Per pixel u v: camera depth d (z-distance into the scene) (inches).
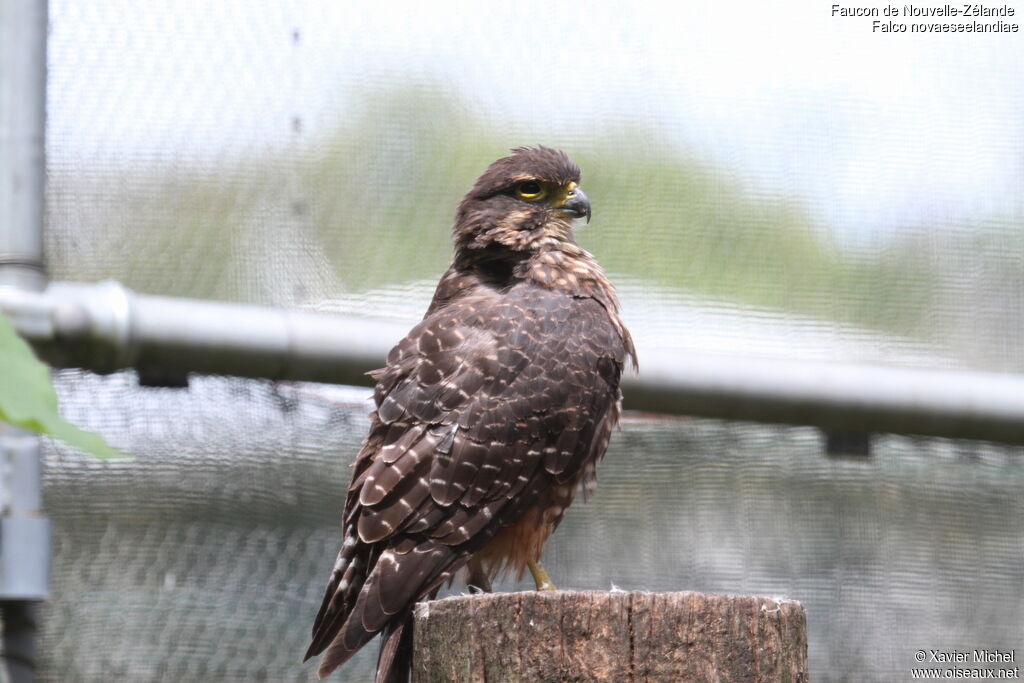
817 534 451.2
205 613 396.2
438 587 329.7
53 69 402.6
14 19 378.9
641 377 416.8
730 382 423.5
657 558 442.0
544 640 250.8
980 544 462.0
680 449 451.2
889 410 434.3
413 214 431.2
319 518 413.7
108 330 370.6
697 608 250.5
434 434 344.8
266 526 408.5
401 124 432.5
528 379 358.9
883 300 466.0
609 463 447.8
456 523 336.2
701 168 457.4
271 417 415.2
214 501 405.1
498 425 350.6
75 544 390.9
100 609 388.8
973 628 452.1
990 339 470.6
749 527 447.2
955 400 436.8
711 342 450.3
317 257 420.8
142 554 395.2
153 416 402.9
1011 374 452.8
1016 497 468.1
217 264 413.1
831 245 464.8
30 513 353.7
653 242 450.9
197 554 399.9
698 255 453.1
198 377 406.9
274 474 412.2
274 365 389.4
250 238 416.8
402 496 333.7
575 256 410.9
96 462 386.0
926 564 455.8
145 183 409.1
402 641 316.5
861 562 451.2
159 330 377.7
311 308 418.3
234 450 409.7
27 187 373.7
